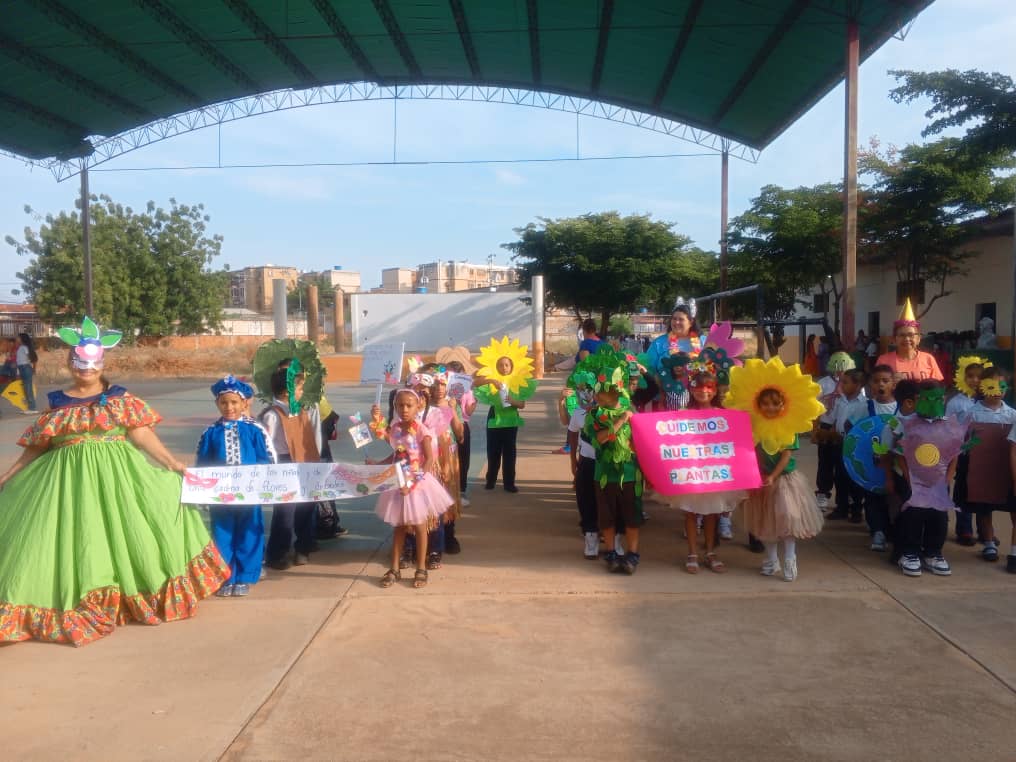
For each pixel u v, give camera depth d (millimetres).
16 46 19047
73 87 21438
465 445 8508
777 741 3662
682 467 5891
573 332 49188
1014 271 11664
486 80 24172
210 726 3816
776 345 25438
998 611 5230
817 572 6105
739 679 4293
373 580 6035
